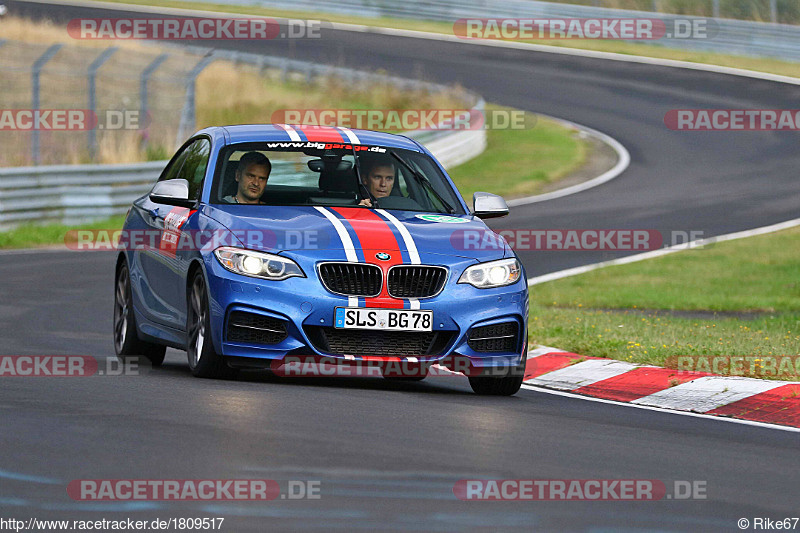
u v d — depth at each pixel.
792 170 81.38
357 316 21.28
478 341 21.95
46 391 20.14
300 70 107.00
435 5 132.62
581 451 16.73
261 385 21.72
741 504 13.95
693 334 30.73
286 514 12.43
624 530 12.43
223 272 21.47
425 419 18.75
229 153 24.31
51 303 36.16
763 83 113.50
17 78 94.69
